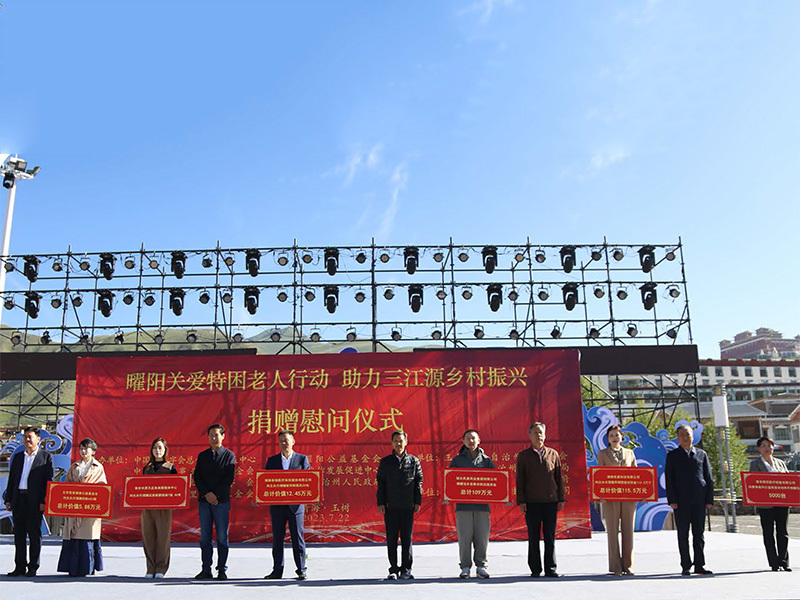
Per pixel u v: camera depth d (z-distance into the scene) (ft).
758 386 267.59
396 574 28.27
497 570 31.17
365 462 45.42
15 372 64.80
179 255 75.56
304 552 29.14
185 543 44.04
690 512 28.66
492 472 28.86
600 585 25.38
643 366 64.64
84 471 30.12
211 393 46.52
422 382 46.60
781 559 29.35
